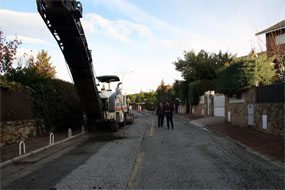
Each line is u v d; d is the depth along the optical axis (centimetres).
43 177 593
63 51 1151
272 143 930
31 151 895
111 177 575
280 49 1719
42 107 1374
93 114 1549
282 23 1972
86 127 1616
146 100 7306
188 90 3653
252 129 1317
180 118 3127
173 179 551
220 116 2220
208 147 954
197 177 564
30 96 1268
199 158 761
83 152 910
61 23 996
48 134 1402
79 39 1088
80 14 965
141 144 1047
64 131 1602
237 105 1565
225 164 684
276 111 1070
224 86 1591
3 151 895
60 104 1557
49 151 938
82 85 1360
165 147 960
